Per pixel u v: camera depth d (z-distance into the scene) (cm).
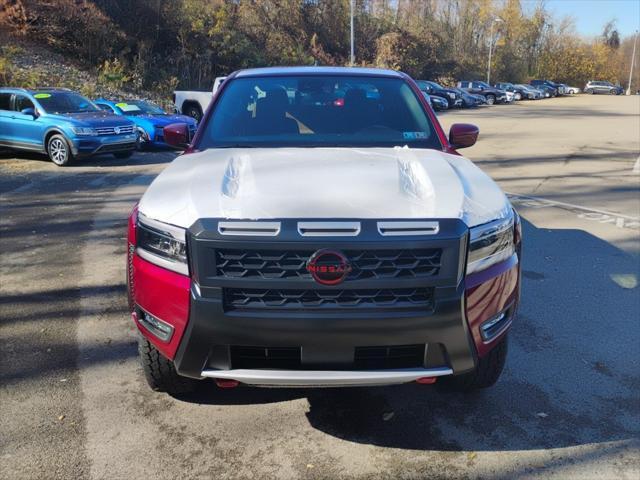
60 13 2584
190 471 266
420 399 328
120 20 2895
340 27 4675
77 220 728
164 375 301
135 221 276
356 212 246
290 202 252
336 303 244
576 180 1028
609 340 402
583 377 352
